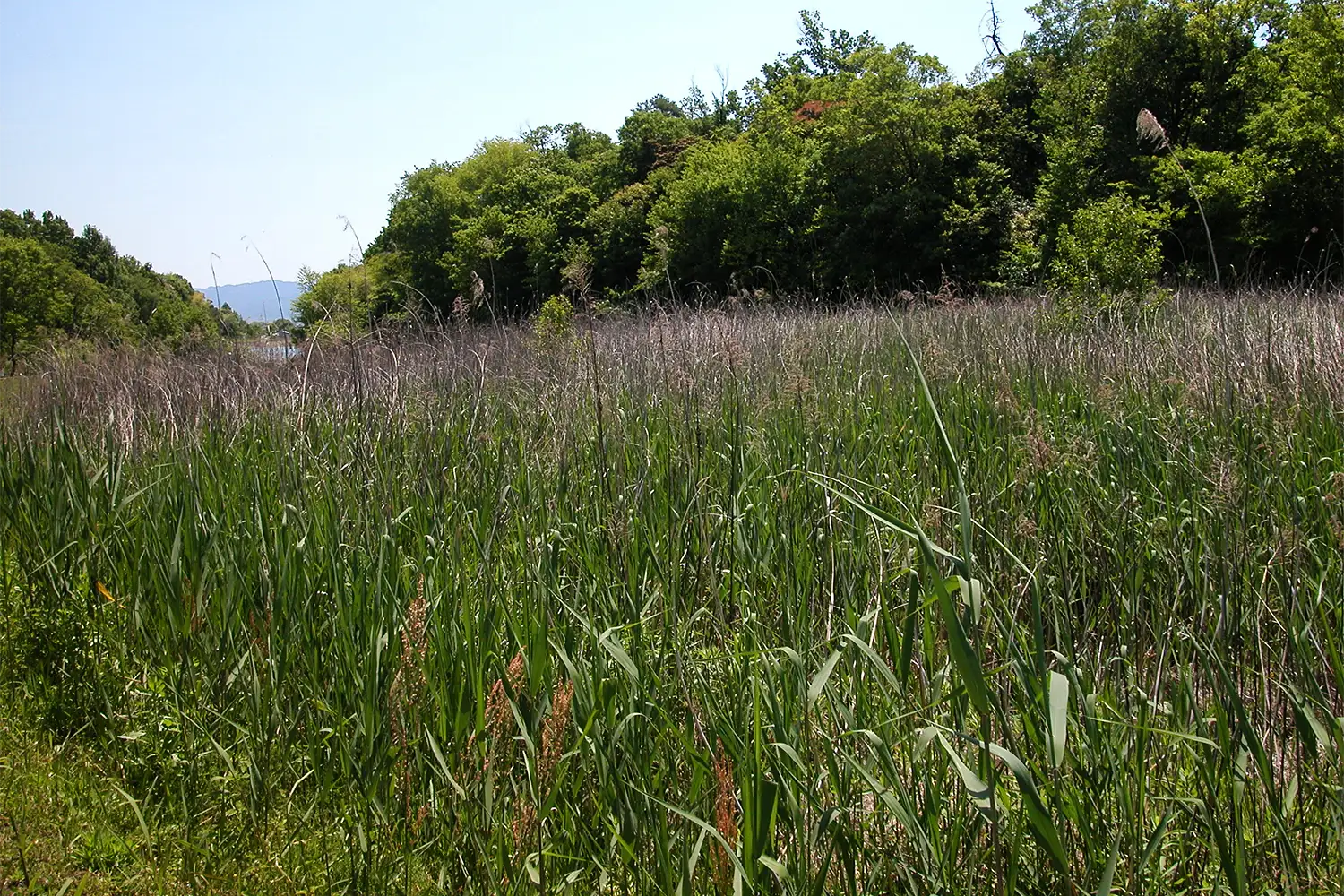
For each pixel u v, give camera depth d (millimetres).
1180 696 3168
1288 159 17672
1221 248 19375
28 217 71875
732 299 14078
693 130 39125
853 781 3062
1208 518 4219
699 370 7320
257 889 3270
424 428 6422
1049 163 22547
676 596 4230
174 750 3908
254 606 4352
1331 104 17094
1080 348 8000
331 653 4055
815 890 2582
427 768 3510
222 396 8273
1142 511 4660
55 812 3727
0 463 6504
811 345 9273
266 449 6801
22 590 5199
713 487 5602
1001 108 27422
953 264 23891
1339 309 8930
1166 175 19547
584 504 5273
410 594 4203
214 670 4301
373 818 3457
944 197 24422
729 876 2912
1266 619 3729
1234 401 5250
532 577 4035
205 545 4828
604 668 3426
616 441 6051
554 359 8883
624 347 9148
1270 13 20469
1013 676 3182
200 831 3580
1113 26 22500
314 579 4457
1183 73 21703
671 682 3633
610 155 38812
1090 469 4656
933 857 2701
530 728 3391
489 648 3709
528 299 26734
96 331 13992
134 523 5328
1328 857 2832
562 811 3131
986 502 4441
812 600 4324
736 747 2953
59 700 4445
